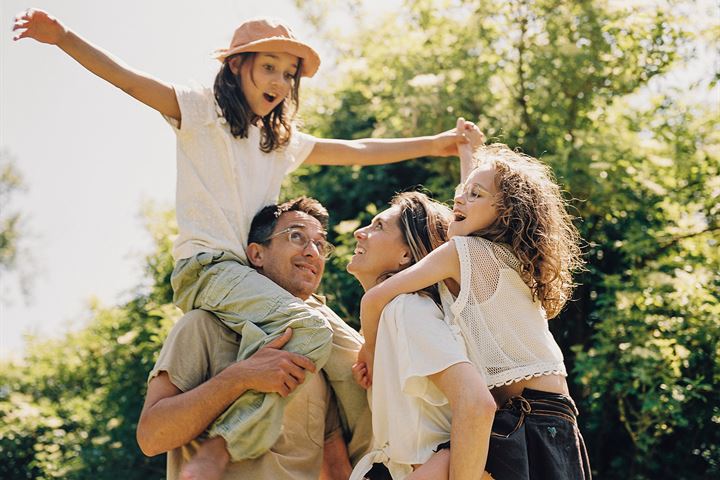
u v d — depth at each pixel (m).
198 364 3.19
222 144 3.36
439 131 7.80
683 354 6.70
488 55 8.02
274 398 3.02
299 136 3.70
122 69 3.19
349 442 3.52
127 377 9.76
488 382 2.84
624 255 7.69
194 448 3.12
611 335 6.82
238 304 3.17
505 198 2.97
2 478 10.61
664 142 7.67
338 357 3.43
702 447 7.32
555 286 2.98
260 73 3.42
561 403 2.86
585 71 7.71
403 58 8.34
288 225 3.38
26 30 3.03
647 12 7.71
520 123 7.72
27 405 10.59
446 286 3.01
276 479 3.18
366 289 3.28
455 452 2.68
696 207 7.52
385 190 8.49
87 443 10.00
